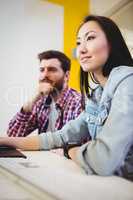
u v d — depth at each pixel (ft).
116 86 2.37
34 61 3.59
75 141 3.09
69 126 3.15
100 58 2.93
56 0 3.64
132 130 2.13
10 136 3.40
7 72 3.49
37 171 2.23
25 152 3.09
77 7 3.55
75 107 3.21
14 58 3.52
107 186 1.82
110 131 2.12
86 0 3.55
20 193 1.89
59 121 3.36
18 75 3.54
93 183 1.89
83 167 2.22
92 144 2.21
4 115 3.44
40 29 3.63
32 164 2.50
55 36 3.58
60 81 3.43
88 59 3.09
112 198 1.60
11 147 3.14
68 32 3.46
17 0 3.56
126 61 2.78
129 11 3.10
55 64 3.49
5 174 2.29
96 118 2.70
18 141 3.19
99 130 2.48
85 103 3.07
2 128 3.41
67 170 2.26
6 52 3.49
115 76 2.47
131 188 1.78
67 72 3.42
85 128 3.05
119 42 2.83
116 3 3.20
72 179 1.98
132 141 2.17
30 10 3.63
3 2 3.49
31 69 3.59
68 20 3.53
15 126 3.44
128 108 2.17
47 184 1.86
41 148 3.16
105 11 3.28
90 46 3.06
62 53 3.50
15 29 3.55
